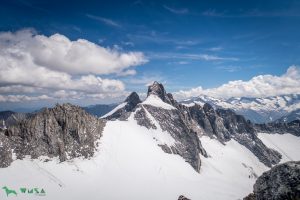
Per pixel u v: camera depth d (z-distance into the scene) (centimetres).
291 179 3428
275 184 3506
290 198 3344
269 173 3650
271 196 3478
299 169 3438
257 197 3616
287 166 3534
